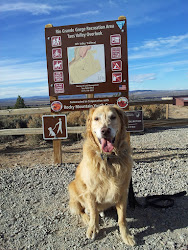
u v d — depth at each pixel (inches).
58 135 93.0
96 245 43.6
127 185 46.6
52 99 92.5
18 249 43.1
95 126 45.8
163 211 54.2
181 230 46.5
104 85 88.7
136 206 57.4
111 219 53.1
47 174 84.0
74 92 90.6
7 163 103.3
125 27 84.4
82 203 51.4
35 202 62.4
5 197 66.2
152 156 104.0
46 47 89.4
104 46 86.4
